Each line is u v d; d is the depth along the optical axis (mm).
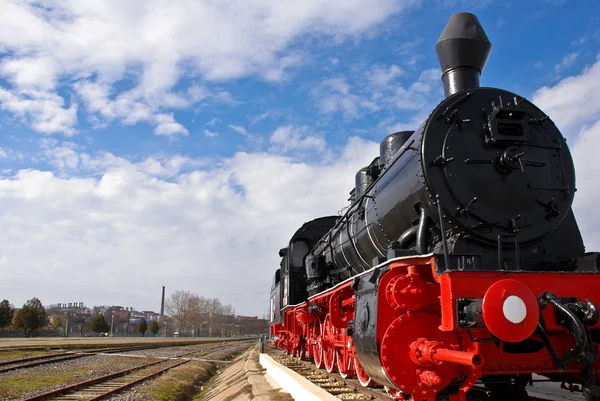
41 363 20109
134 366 21422
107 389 13836
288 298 17000
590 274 5719
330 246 12922
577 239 7000
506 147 6871
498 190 6621
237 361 26094
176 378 17859
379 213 8477
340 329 10156
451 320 5277
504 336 5004
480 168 6684
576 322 5180
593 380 5258
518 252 6254
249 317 197375
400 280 5914
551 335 5738
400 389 5773
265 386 12180
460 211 6418
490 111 7082
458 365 5746
